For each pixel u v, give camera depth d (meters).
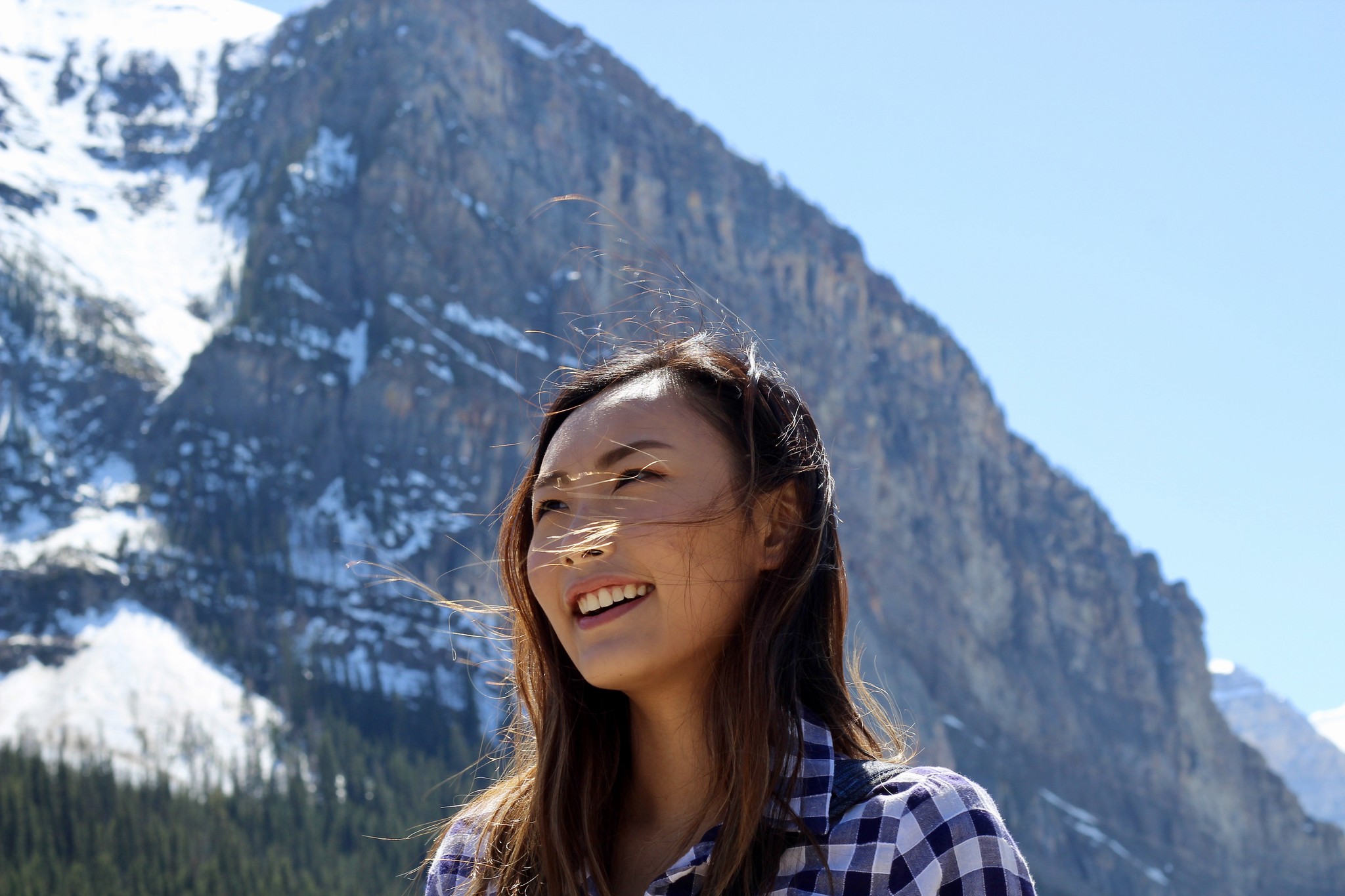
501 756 2.38
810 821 1.77
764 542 2.00
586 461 1.98
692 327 2.26
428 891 2.27
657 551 1.90
